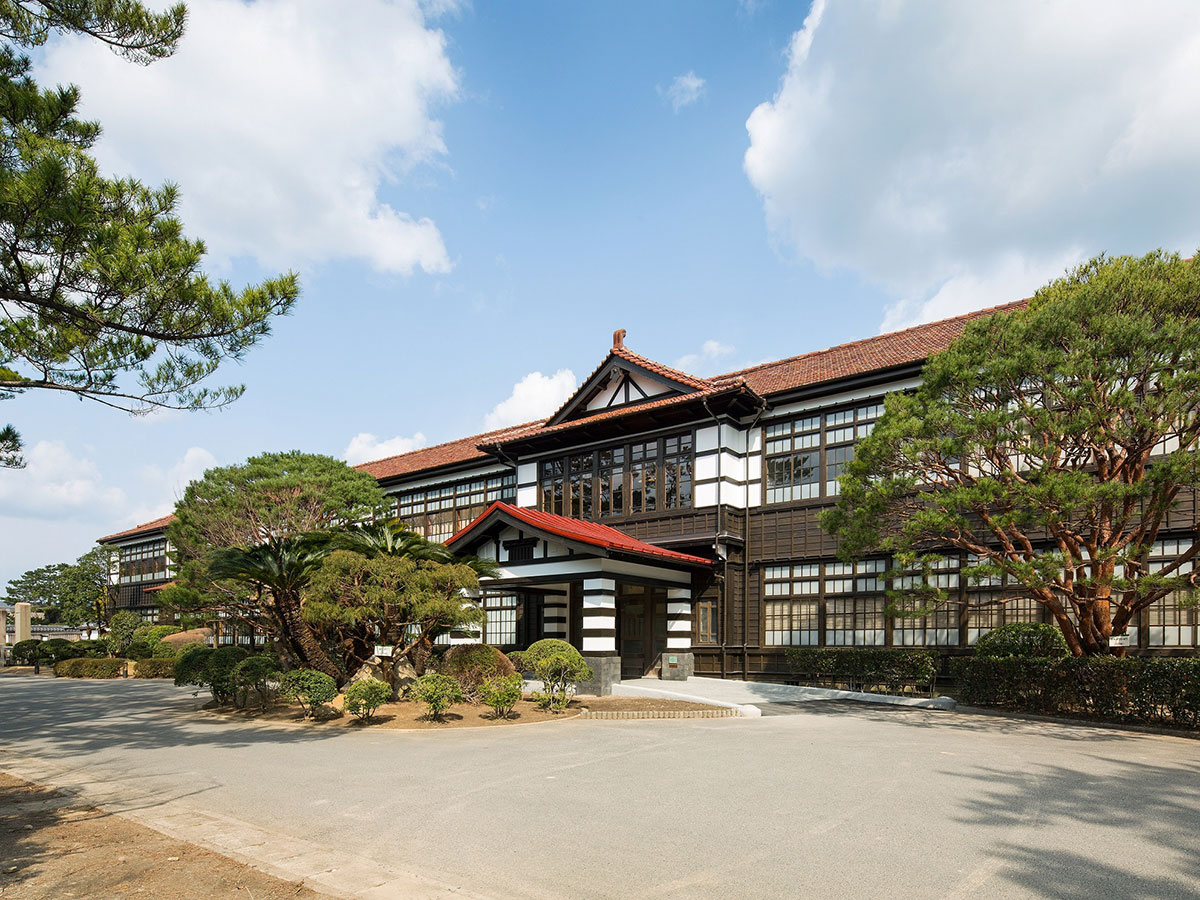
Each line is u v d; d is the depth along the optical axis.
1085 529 15.16
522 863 5.57
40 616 53.72
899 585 17.88
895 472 14.28
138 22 8.66
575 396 22.94
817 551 19.05
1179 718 12.20
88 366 9.60
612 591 17.75
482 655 15.49
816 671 18.00
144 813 7.14
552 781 8.23
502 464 26.98
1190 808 6.95
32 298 8.51
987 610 16.67
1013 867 5.39
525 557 19.27
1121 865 5.43
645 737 11.29
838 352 21.77
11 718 15.02
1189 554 12.42
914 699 15.49
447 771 8.86
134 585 43.22
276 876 5.28
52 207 7.93
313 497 21.27
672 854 5.74
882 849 5.80
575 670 14.51
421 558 15.25
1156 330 11.55
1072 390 11.80
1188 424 12.51
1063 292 13.64
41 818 6.96
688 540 19.84
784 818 6.67
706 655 20.11
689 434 20.69
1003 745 10.38
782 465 20.05
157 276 8.78
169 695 19.86
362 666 16.05
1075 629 15.03
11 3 8.63
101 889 5.00
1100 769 8.70
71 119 9.09
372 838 6.23
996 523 13.23
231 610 19.77
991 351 12.95
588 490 22.66
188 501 20.39
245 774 8.88
